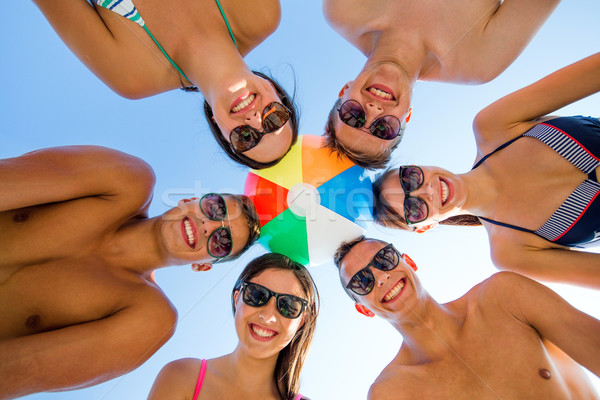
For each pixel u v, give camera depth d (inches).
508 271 29.9
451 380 27.4
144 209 32.2
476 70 33.8
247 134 29.4
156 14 29.6
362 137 32.0
